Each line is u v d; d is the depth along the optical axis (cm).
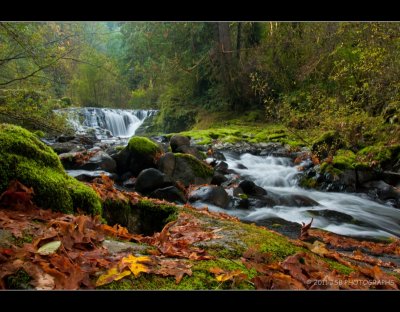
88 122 1898
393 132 920
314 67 1284
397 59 804
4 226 206
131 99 2730
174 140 865
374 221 623
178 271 191
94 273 177
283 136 1327
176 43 1900
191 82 2084
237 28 1869
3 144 274
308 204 702
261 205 642
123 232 267
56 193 274
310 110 1188
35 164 287
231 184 734
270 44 1600
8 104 682
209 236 275
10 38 649
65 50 675
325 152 969
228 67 1786
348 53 1195
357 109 964
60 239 198
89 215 292
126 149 716
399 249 454
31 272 165
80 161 695
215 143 1273
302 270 224
